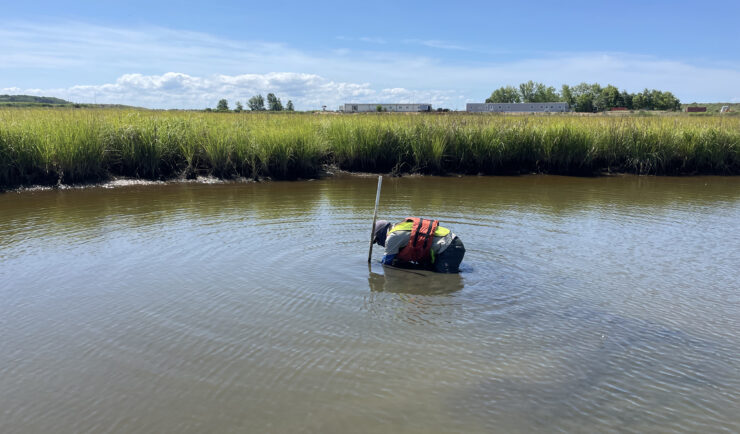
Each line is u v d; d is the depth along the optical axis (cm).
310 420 368
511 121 1955
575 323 532
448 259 678
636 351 477
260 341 483
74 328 508
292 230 877
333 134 1764
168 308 554
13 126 1363
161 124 1591
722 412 386
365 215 1005
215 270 671
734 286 642
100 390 405
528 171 1794
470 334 504
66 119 1476
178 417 371
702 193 1364
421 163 1728
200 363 444
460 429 361
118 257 722
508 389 411
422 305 570
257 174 1549
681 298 602
